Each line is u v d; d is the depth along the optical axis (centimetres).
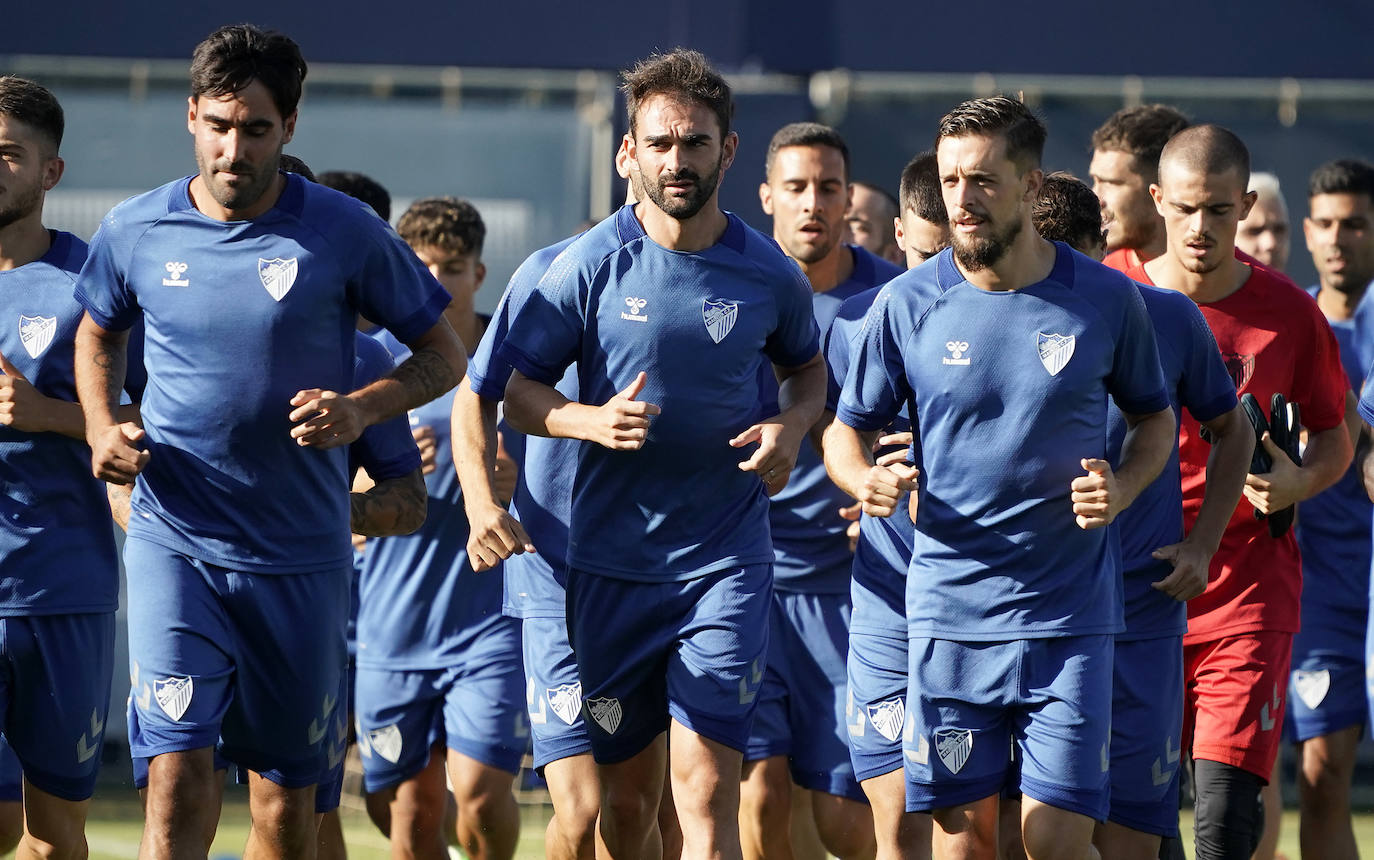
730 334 1638
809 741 2095
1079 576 1577
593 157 3669
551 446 1891
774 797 2080
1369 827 3102
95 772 1794
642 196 1669
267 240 1562
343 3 3703
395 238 1631
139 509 1608
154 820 1556
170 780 1560
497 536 1688
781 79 3734
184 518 1584
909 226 1934
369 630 2231
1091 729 1561
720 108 1584
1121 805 1750
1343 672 2352
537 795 3191
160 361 1579
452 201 2253
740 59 3738
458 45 3712
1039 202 1816
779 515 2083
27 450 1712
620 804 1772
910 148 3725
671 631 1689
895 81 3728
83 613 1745
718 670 1650
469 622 2188
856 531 1964
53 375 1738
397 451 1812
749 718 1670
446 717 2200
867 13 3738
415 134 3656
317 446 1537
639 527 1683
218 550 1583
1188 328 1698
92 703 1764
